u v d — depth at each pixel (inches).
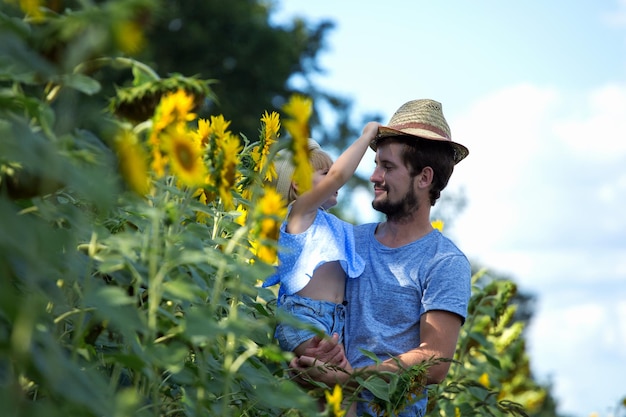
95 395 80.9
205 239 126.3
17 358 76.2
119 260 102.2
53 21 90.9
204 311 101.0
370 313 174.2
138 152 99.9
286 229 174.1
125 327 89.7
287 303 169.2
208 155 115.1
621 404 314.7
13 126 80.0
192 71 943.0
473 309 245.0
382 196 180.4
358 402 168.6
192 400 118.5
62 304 95.0
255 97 986.7
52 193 101.0
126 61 109.3
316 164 180.5
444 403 197.0
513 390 360.5
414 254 176.7
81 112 99.0
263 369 122.3
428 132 180.1
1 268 82.4
